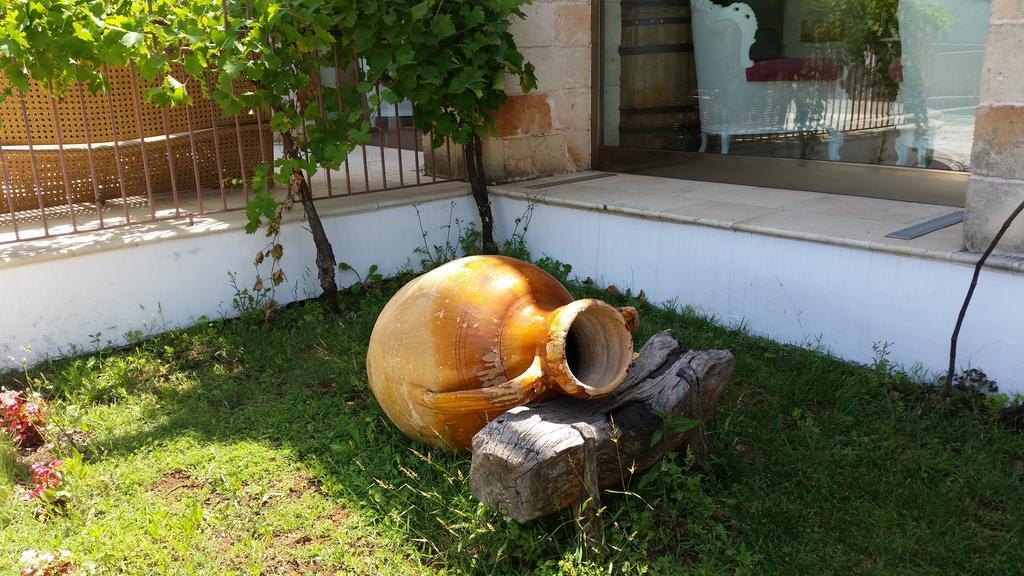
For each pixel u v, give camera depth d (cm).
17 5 355
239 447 311
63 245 397
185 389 364
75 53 368
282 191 554
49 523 266
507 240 545
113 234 420
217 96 411
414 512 265
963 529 245
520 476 220
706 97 556
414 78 452
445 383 269
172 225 439
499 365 265
